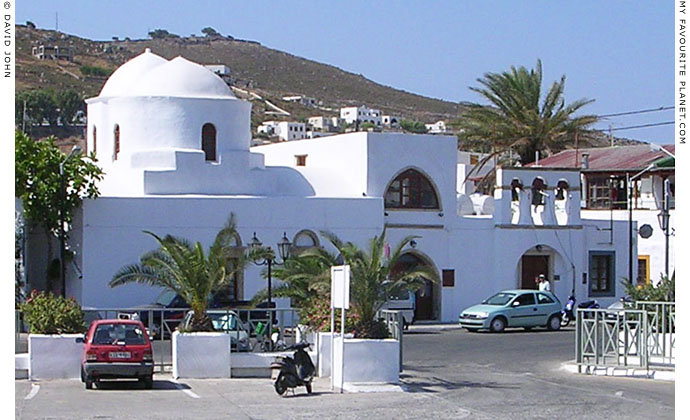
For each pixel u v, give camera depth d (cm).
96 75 12644
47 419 1791
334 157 4538
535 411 1912
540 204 4631
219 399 2094
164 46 17838
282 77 17625
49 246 3931
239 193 4203
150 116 4159
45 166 3806
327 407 1969
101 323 2272
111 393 2186
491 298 4119
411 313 4131
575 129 6331
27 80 11500
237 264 2639
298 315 2814
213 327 2552
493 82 6350
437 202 4469
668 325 2634
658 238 5084
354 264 2408
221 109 4231
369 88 18138
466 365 2819
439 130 13400
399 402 2042
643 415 1872
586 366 2633
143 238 3934
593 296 4716
